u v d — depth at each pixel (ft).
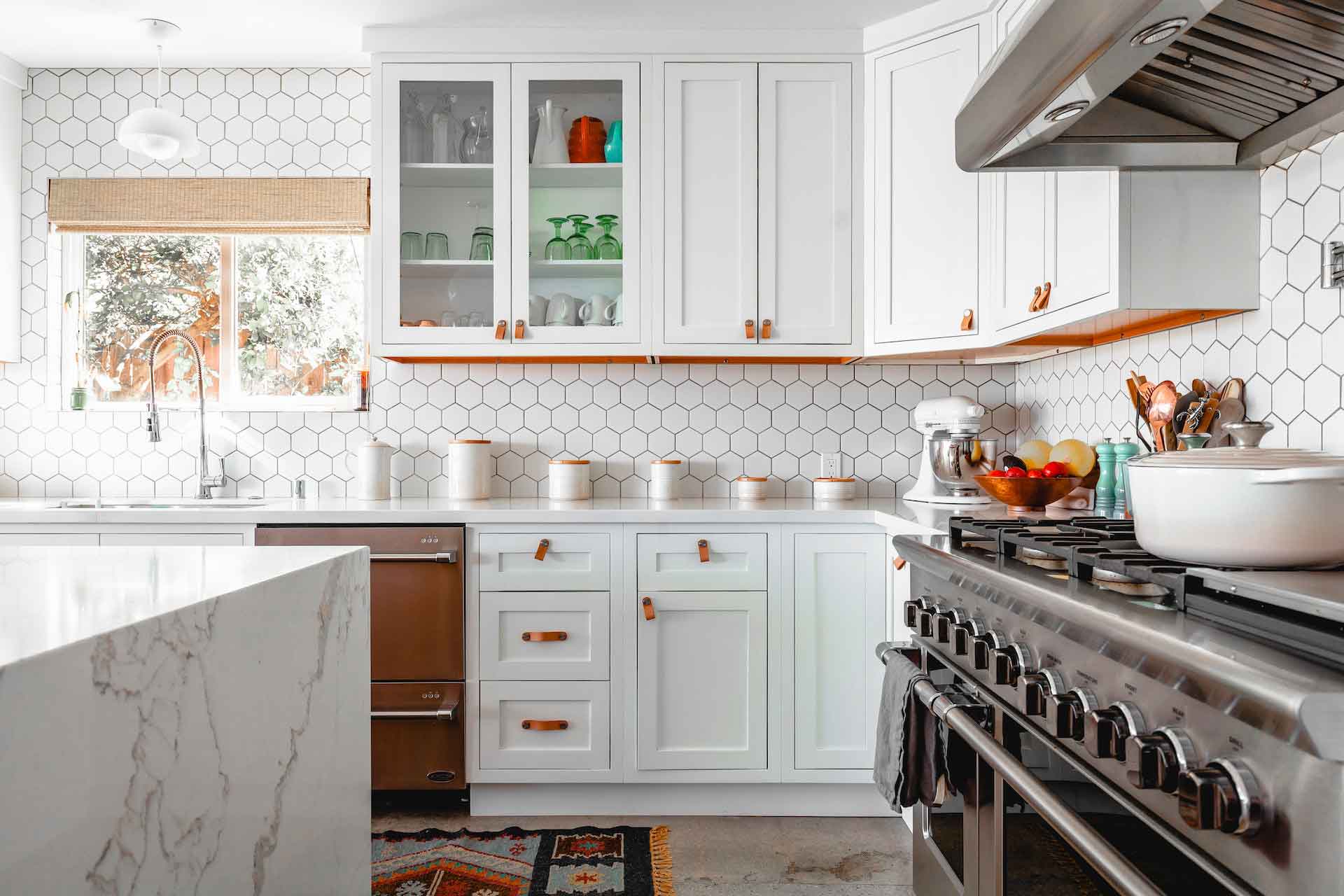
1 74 9.40
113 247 10.11
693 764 7.83
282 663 3.23
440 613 7.84
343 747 3.89
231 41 9.08
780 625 7.87
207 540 7.89
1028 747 3.98
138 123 7.98
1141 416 6.40
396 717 7.72
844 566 7.91
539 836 7.50
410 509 8.00
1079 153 5.09
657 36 8.63
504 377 9.92
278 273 10.13
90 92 9.81
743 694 7.87
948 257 7.96
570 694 7.83
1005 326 7.30
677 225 8.66
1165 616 3.00
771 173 8.65
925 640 5.31
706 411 9.92
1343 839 2.00
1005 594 3.92
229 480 9.91
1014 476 6.98
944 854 5.36
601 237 8.85
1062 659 3.52
